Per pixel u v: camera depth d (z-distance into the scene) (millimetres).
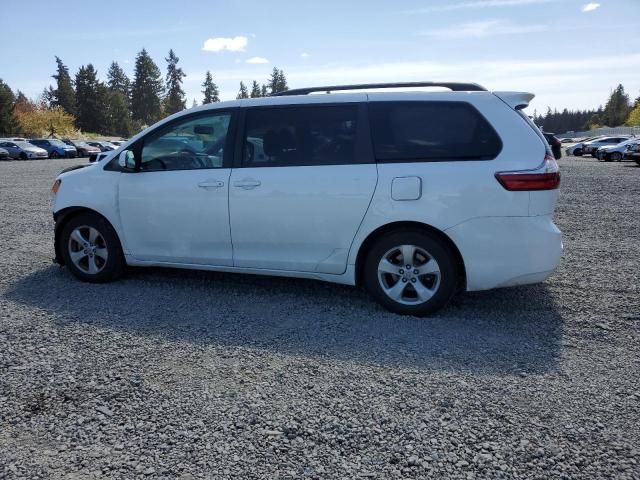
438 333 3996
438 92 4344
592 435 2646
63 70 103812
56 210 5266
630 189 14820
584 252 6703
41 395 3043
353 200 4297
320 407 2912
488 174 4043
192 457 2486
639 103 90125
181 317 4320
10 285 5199
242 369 3381
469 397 3023
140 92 106312
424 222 4148
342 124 4434
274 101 4648
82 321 4211
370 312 4445
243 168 4633
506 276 4113
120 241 5145
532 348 3721
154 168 4969
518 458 2471
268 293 4961
